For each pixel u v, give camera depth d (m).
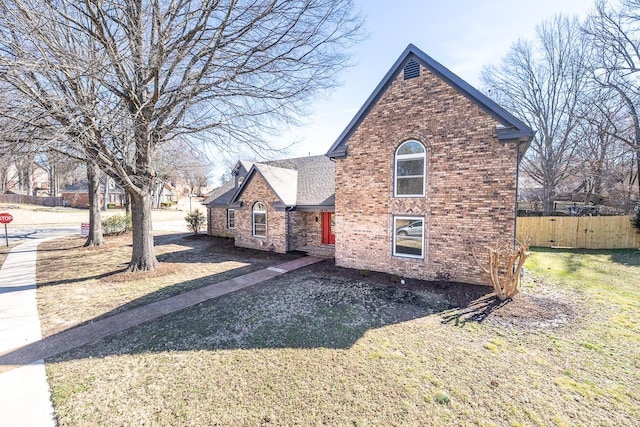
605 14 19.06
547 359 4.71
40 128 7.32
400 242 9.73
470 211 8.39
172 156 15.12
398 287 8.59
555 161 23.75
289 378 4.26
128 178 9.52
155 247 16.66
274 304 7.34
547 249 15.16
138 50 7.45
